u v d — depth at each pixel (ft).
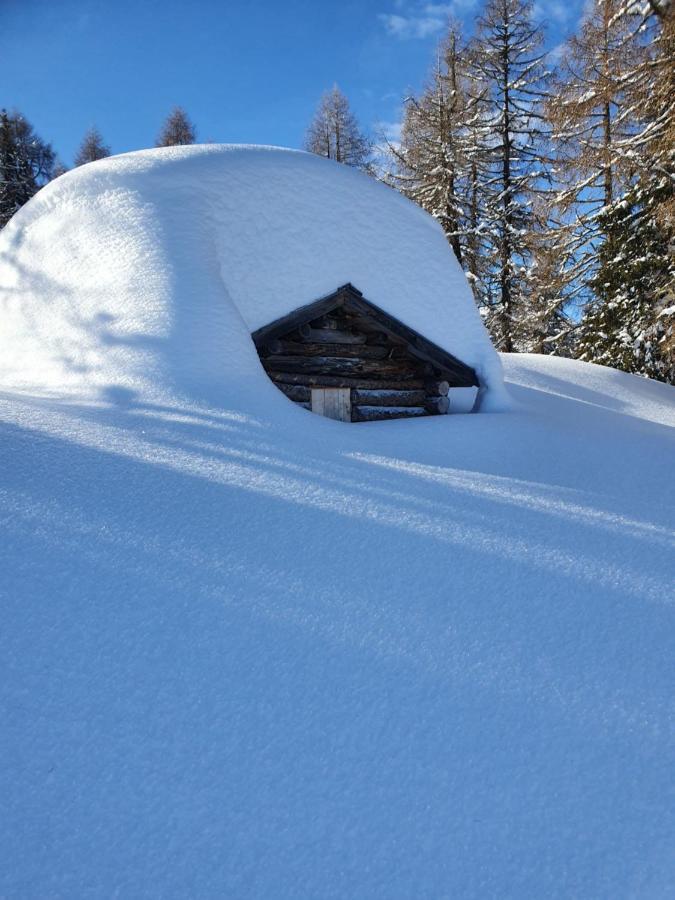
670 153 39.96
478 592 8.94
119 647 7.06
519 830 5.31
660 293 46.42
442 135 66.23
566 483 15.12
